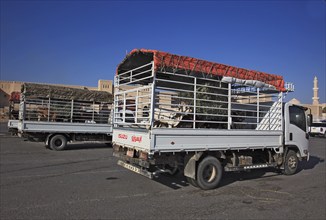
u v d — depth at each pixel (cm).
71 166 1039
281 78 958
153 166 721
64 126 1531
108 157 1284
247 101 927
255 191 749
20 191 690
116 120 873
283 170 974
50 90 1562
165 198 665
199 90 807
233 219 536
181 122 784
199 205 618
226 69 808
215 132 761
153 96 680
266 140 895
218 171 768
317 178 938
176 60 720
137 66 862
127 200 641
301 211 588
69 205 594
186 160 746
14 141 1872
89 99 1667
